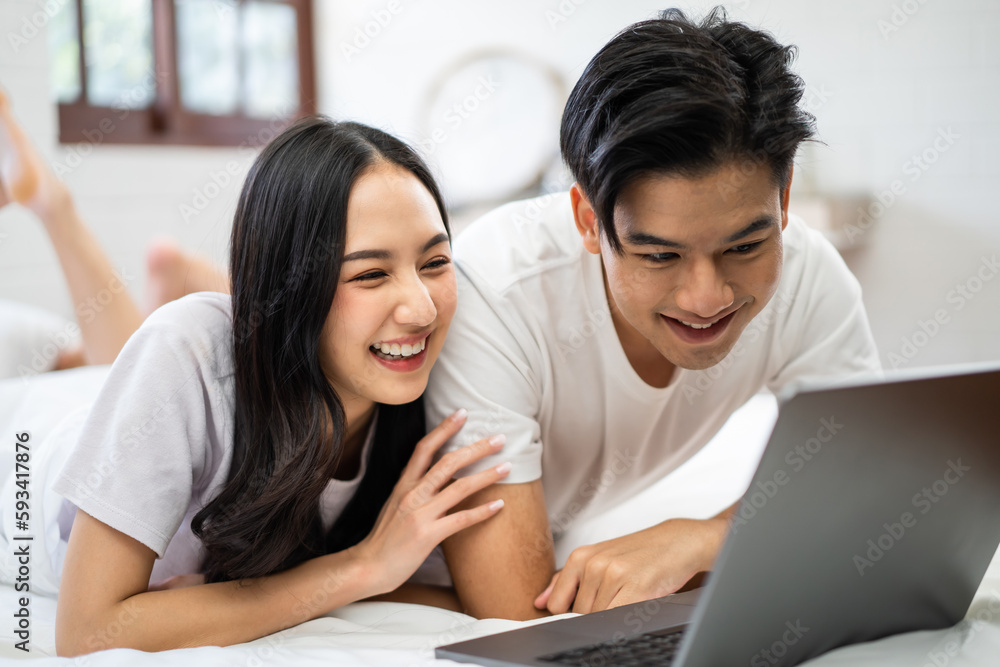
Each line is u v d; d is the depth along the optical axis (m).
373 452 1.17
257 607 0.99
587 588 1.03
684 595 0.96
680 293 0.92
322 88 4.21
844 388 0.64
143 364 0.99
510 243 1.18
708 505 1.59
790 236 1.21
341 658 0.86
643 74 0.88
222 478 1.05
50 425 1.57
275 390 1.00
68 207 2.03
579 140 0.96
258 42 3.91
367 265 0.96
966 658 0.82
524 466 1.10
